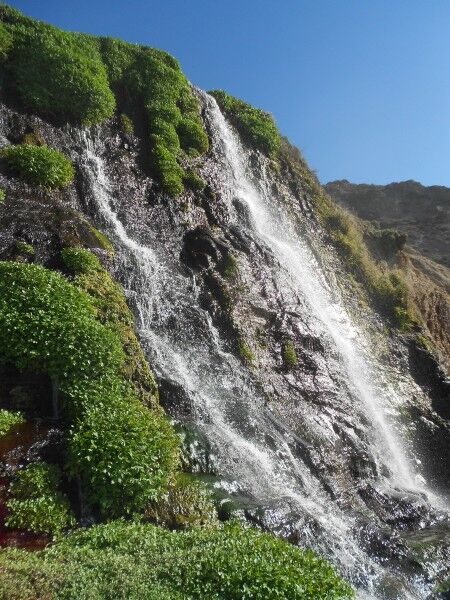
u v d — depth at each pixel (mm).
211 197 19250
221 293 15273
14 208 12273
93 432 8156
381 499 12391
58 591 5555
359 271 22922
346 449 13680
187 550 6766
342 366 16797
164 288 13938
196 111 21656
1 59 16172
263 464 10844
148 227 16172
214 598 5785
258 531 7992
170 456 8727
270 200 22656
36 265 10711
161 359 11797
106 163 16828
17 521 7309
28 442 8352
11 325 9242
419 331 21844
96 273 11734
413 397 18688
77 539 7125
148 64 21078
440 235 52125
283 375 14742
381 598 8594
